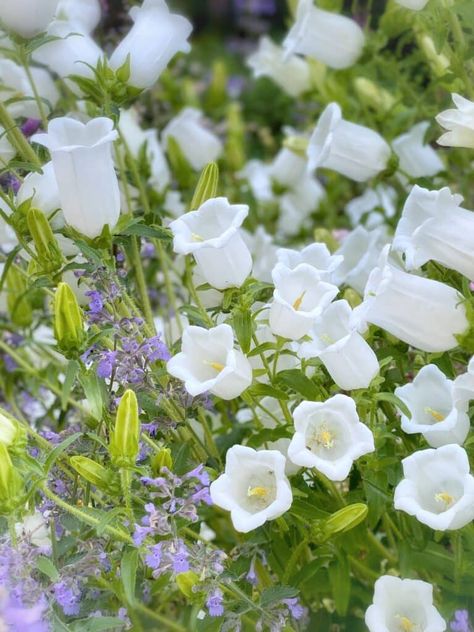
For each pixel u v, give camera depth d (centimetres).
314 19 87
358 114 102
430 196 67
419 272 71
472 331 66
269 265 86
